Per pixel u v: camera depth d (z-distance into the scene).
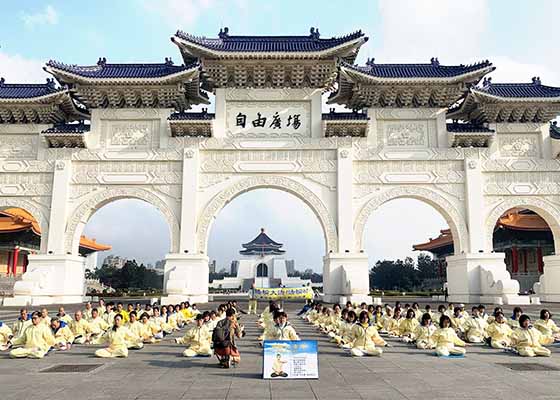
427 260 78.81
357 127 29.64
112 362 11.10
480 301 28.27
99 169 29.67
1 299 27.91
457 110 32.38
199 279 28.25
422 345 13.47
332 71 29.89
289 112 30.36
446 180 29.62
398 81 29.05
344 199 28.95
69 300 28.83
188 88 31.59
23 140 30.44
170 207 29.20
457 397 7.72
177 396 7.74
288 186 29.36
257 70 29.78
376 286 81.75
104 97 30.27
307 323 20.81
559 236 30.42
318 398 7.62
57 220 28.95
